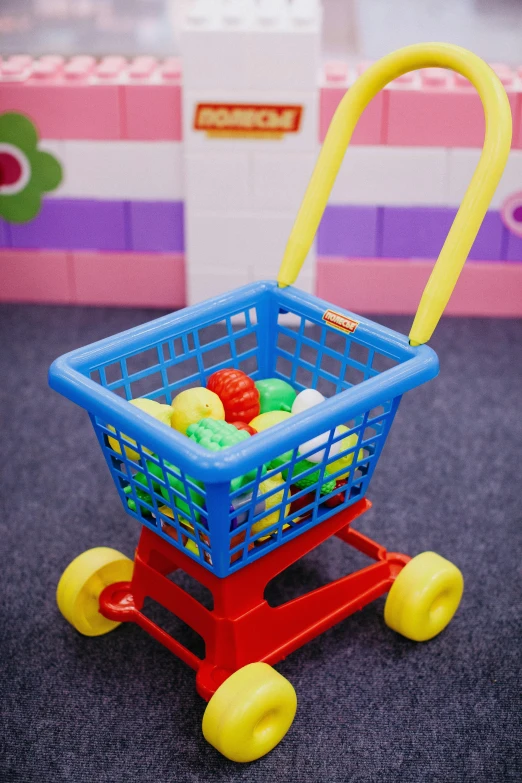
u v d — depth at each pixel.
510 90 2.17
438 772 1.24
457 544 1.65
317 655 1.43
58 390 1.20
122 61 2.35
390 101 2.19
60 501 1.76
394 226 2.36
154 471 1.24
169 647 1.33
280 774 1.24
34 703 1.35
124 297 2.51
